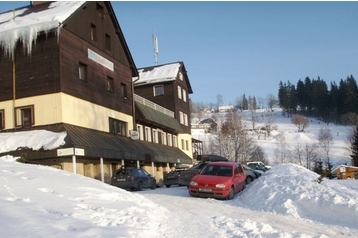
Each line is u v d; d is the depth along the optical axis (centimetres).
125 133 3164
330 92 14675
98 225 713
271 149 10894
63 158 2256
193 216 1048
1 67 2444
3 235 571
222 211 1220
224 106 19788
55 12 2495
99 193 1077
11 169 1257
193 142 6009
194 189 1650
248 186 1909
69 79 2403
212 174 1750
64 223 684
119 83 3139
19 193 900
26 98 2367
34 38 2339
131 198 1144
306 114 15712
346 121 12675
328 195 1245
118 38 3200
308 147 10194
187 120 5059
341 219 1075
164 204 1342
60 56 2334
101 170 2448
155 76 4706
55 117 2292
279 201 1320
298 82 16138
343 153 10194
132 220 820
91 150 2289
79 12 2609
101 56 2867
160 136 4041
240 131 8444
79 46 2567
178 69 4806
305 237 777
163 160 3538
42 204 827
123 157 2692
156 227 812
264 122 15038
